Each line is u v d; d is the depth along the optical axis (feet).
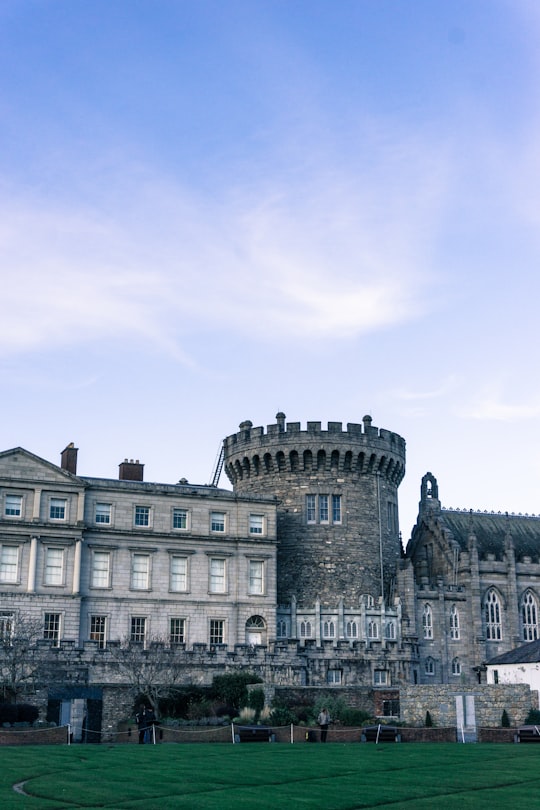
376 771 115.24
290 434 332.19
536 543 364.17
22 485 260.83
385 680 283.38
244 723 201.67
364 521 330.75
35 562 257.55
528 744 165.89
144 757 131.54
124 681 231.50
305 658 269.44
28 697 212.64
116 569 269.44
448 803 87.66
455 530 356.18
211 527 284.61
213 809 83.61
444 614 323.57
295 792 94.79
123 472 290.15
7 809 83.46
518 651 249.96
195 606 275.80
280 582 321.93
